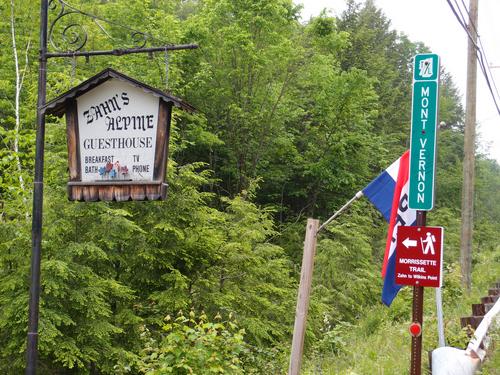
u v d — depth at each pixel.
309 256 9.34
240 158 29.28
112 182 7.53
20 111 20.05
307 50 28.97
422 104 7.41
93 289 12.39
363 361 10.84
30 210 13.09
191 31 25.83
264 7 26.11
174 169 15.56
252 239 18.98
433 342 10.41
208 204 29.16
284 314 18.28
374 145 36.03
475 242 44.97
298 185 34.25
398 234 7.25
